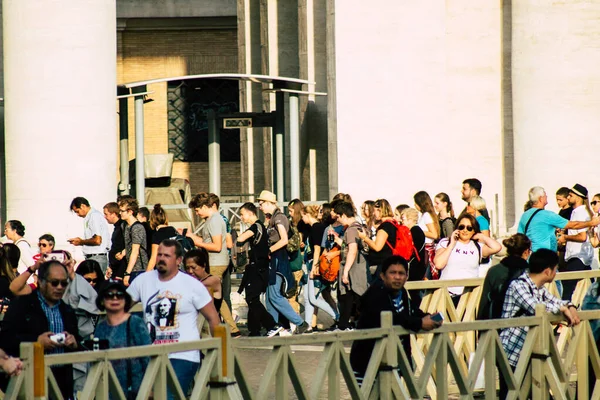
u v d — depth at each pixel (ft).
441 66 212.23
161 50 360.69
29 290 106.32
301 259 166.40
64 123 187.11
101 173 189.26
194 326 96.53
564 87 197.57
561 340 122.42
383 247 145.69
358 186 211.20
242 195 279.49
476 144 219.61
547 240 146.20
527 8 199.31
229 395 85.25
